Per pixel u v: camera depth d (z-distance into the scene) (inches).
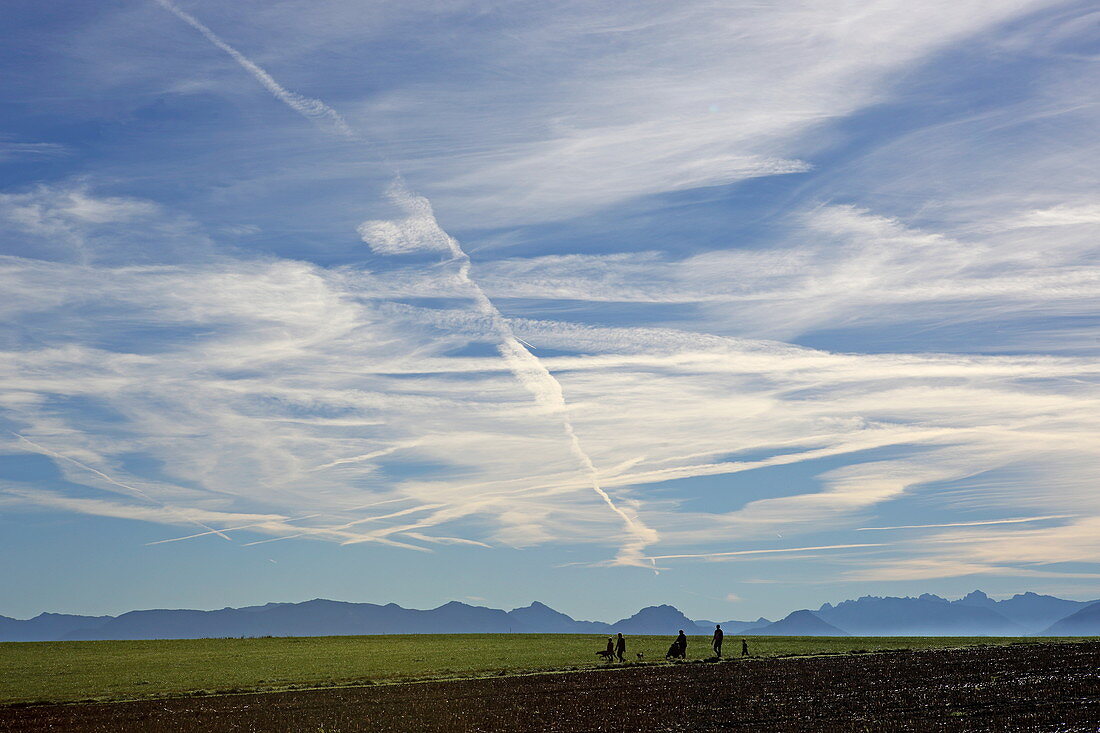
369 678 2805.1
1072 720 1547.7
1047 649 2856.8
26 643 4549.7
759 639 4306.1
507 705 2116.1
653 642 4224.9
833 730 1605.6
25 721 2036.2
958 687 2058.3
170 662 3427.7
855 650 3376.0
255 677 2881.4
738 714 1856.5
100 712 2167.8
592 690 2352.4
